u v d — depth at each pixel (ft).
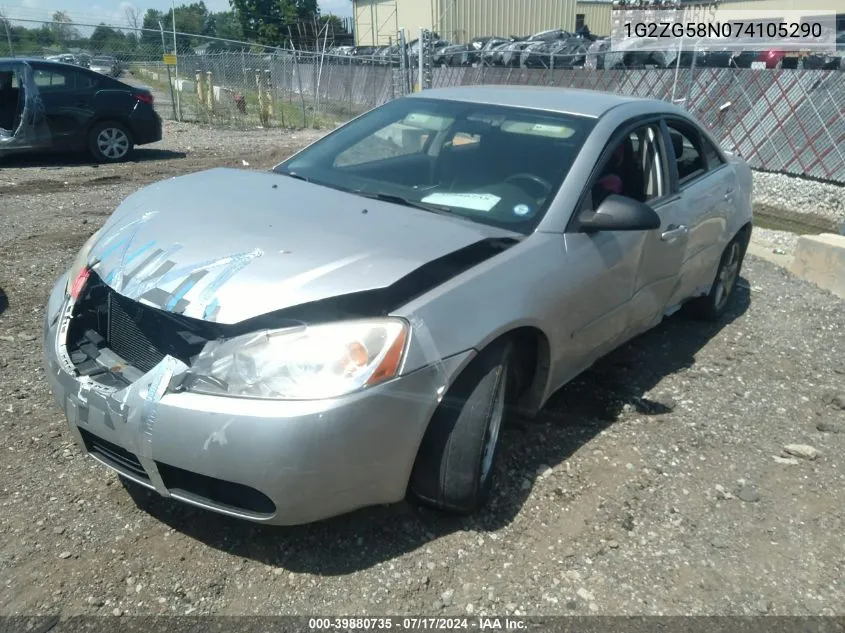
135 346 9.05
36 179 32.17
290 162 13.65
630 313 12.94
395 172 12.53
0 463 10.60
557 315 10.63
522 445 11.80
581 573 9.16
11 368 13.51
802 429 13.08
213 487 8.54
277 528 9.60
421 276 9.12
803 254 21.94
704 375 14.99
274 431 8.00
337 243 9.43
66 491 10.11
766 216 35.50
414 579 8.91
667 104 15.19
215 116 61.77
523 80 56.80
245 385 8.18
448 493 9.41
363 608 8.45
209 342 8.45
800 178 38.22
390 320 8.63
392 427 8.56
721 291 17.74
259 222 10.01
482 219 11.07
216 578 8.77
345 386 8.20
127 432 8.53
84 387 8.93
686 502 10.71
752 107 40.81
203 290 8.64
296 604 8.46
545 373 11.00
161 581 8.68
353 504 8.75
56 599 8.33
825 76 36.94
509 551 9.46
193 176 12.64
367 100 75.46
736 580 9.25
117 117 37.91
